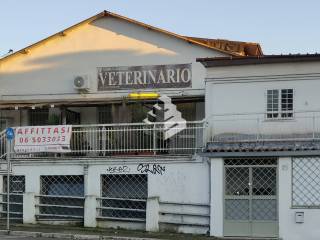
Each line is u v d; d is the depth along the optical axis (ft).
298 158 58.29
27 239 55.16
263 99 62.44
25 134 67.21
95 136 66.23
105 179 64.59
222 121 62.69
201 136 62.80
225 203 59.21
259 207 58.75
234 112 63.00
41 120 79.71
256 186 59.11
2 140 68.44
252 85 62.85
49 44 80.38
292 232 57.77
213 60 62.75
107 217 63.00
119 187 64.23
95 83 78.28
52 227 62.34
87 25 79.51
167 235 58.23
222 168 59.41
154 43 76.95
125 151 64.59
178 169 61.52
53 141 66.33
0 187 67.31
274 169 59.06
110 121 77.87
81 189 65.57
